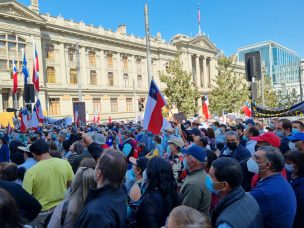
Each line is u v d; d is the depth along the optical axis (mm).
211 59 77000
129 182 5824
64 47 49094
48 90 45906
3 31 39781
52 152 6961
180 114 14477
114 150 3572
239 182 3205
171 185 4055
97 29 54062
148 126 8656
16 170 5164
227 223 2875
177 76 44281
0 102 39312
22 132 18250
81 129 17578
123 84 58719
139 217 3855
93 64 53750
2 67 39688
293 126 9062
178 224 2230
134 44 59906
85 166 4352
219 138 8875
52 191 5152
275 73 149000
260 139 5836
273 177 3648
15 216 2414
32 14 42344
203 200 4535
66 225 3771
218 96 43219
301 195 3980
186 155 4781
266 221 3410
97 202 3186
